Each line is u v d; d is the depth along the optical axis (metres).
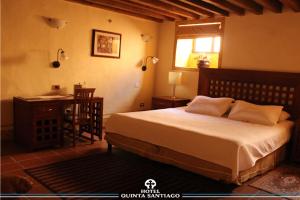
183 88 5.63
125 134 3.62
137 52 5.64
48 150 3.79
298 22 4.08
